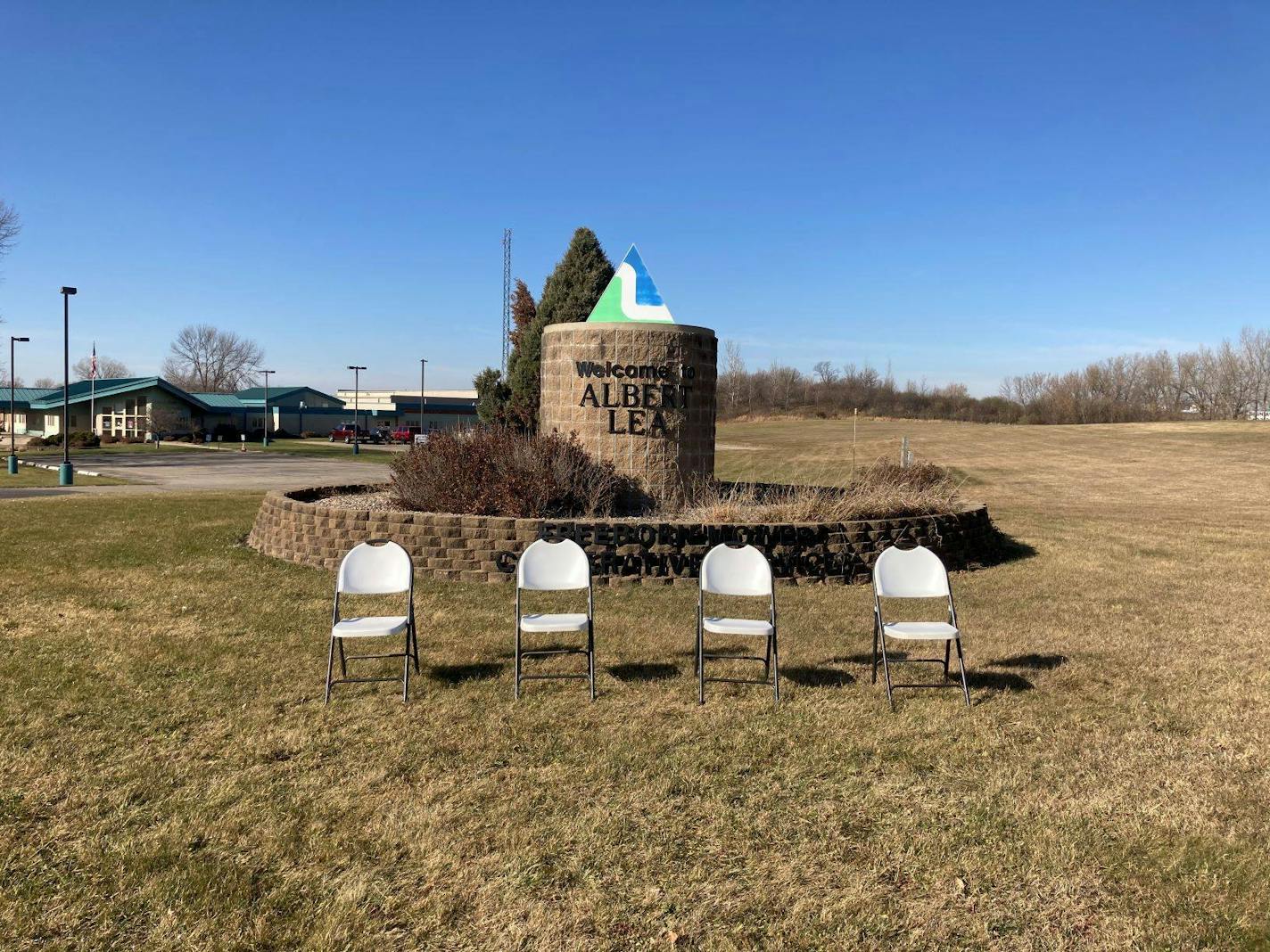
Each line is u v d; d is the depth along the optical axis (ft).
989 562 36.94
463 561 31.12
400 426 241.35
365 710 17.92
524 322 88.94
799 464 115.96
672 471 40.22
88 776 14.60
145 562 33.91
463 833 12.87
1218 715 18.16
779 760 15.60
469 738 16.43
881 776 15.06
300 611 26.18
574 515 36.09
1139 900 11.41
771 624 18.90
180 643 22.59
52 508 52.85
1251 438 163.84
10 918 10.61
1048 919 11.01
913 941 10.53
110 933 10.42
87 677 19.69
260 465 112.37
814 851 12.53
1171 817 13.65
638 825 13.20
